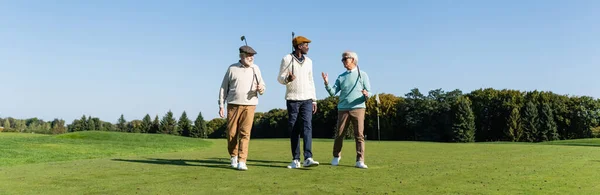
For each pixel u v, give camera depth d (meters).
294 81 5.27
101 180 3.87
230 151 5.25
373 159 6.23
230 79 5.25
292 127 5.21
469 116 52.34
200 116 81.44
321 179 3.93
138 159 6.54
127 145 11.77
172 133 81.94
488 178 4.00
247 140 4.98
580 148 9.65
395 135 58.00
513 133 50.06
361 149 5.13
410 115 56.44
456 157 6.57
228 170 4.75
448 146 11.05
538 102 52.00
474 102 55.53
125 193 3.18
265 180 3.87
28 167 5.08
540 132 50.09
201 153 8.63
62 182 3.74
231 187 3.46
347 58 5.59
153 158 6.84
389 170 4.70
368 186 3.51
